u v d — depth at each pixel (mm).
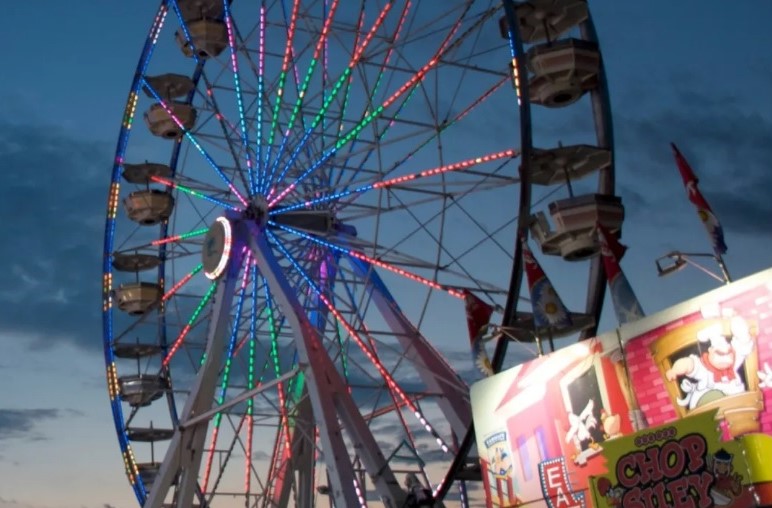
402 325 34062
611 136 28875
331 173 35594
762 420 21094
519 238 27062
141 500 41438
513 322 27281
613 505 23125
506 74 30141
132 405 42156
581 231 27672
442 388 32500
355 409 31172
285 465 36875
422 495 29391
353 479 29781
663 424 22391
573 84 28859
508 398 25891
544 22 29797
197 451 34594
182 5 39750
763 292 21391
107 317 42219
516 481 25422
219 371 34844
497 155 28719
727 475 21125
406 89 31344
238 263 35031
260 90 35125
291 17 34062
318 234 33812
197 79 41125
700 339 22250
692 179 22984
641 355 23250
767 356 21203
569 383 24562
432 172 30312
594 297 28609
